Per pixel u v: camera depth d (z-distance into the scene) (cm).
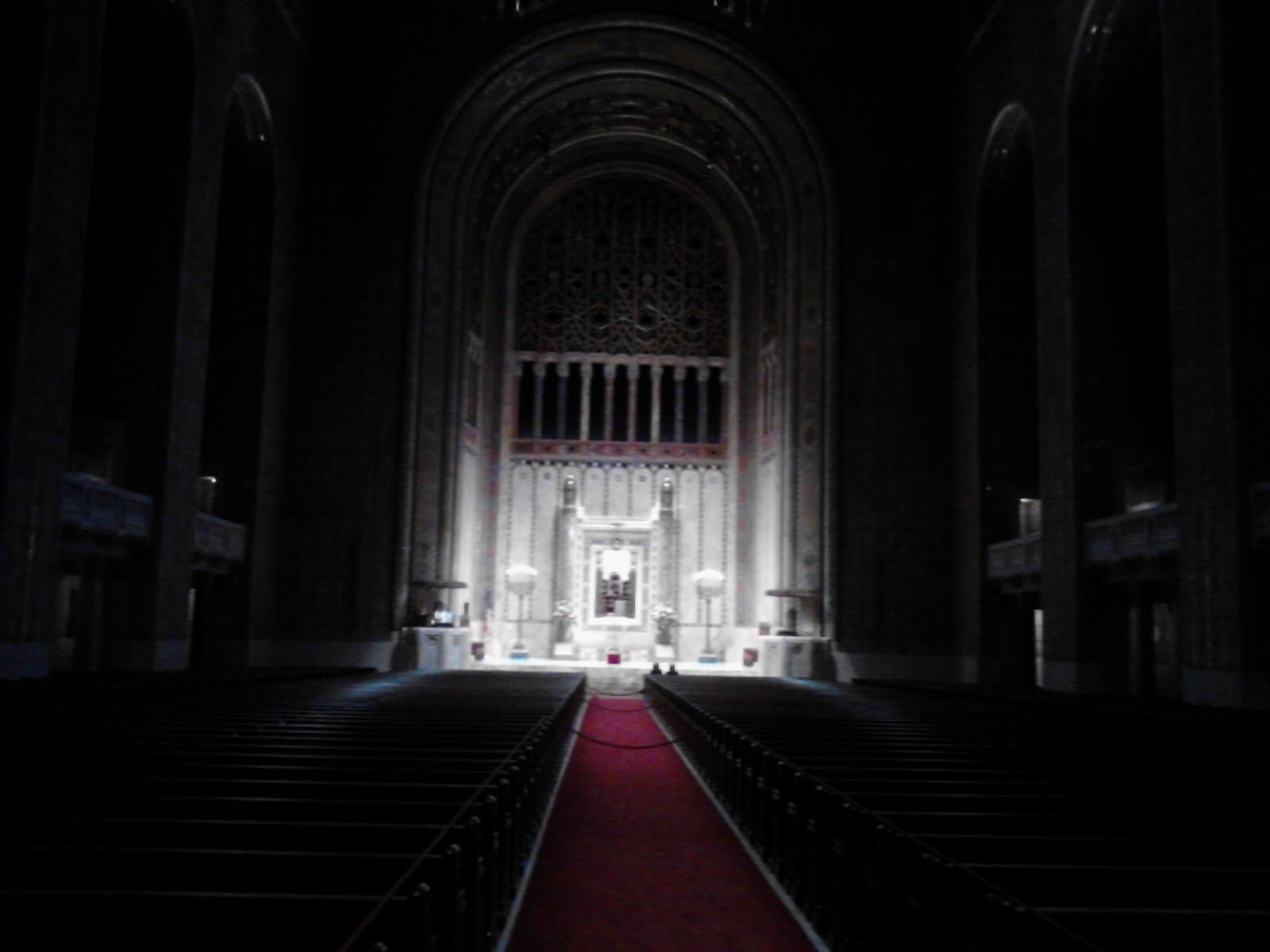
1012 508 3002
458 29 3278
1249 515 1727
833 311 3269
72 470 2277
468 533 3647
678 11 3300
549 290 4044
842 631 3166
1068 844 493
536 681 2433
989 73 2975
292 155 3097
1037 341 2597
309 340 3134
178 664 2373
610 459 3966
